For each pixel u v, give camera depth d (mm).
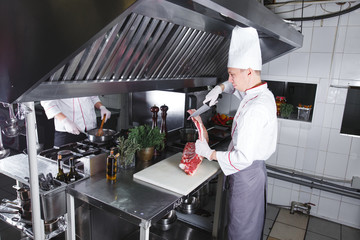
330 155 3053
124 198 1534
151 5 1192
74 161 1797
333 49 2848
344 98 2877
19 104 1368
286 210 3324
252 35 1644
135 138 1953
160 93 2934
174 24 1525
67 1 886
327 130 3020
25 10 983
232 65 1714
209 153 1804
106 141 2111
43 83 1237
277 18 1653
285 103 3229
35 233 1497
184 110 2773
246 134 1636
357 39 2730
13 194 3180
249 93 1784
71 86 1347
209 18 1543
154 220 1388
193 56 1958
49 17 945
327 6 2812
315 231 2941
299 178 3244
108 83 1516
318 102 3008
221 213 2404
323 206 3166
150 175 1790
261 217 2012
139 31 1385
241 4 1208
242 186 1854
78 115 2639
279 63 3141
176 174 1829
